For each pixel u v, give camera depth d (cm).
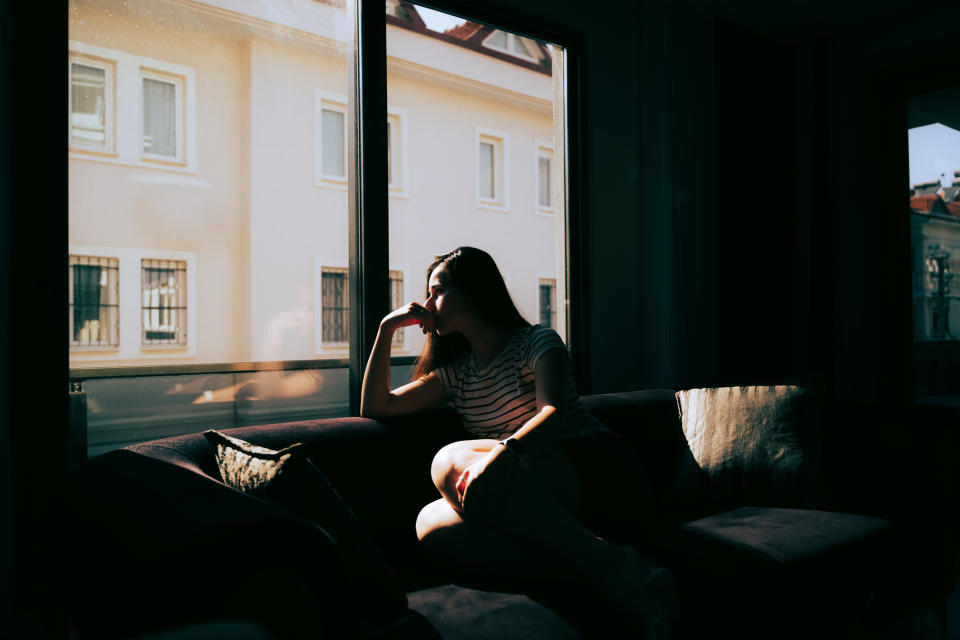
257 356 1082
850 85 331
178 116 1006
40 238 149
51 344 150
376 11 209
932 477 169
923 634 181
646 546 146
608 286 281
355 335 212
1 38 145
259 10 989
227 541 77
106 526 94
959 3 295
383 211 212
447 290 152
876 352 326
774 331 322
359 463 147
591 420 150
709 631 125
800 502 178
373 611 101
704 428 191
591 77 275
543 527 117
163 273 1020
